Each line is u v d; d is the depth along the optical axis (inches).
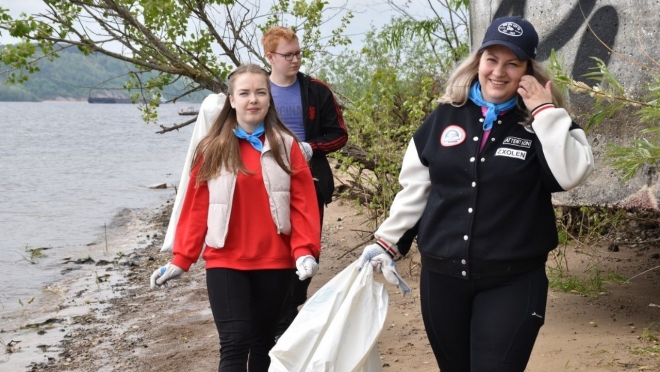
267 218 165.9
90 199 706.2
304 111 224.7
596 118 173.8
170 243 183.3
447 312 139.1
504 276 133.1
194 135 184.1
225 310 163.5
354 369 143.4
